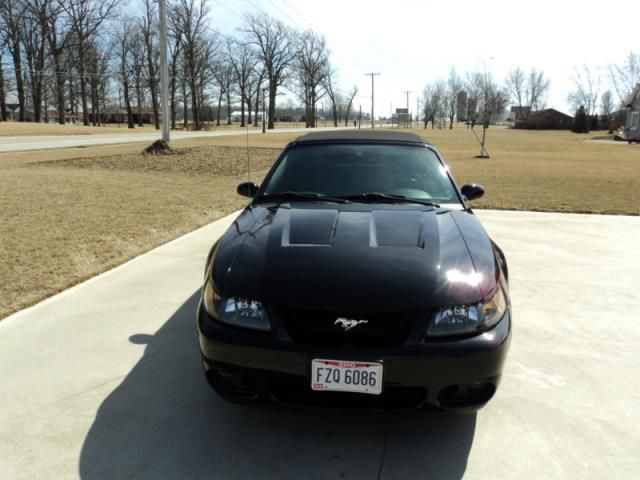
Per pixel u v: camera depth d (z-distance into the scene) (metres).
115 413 2.53
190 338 3.37
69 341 3.31
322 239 2.52
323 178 3.42
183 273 4.76
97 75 60.59
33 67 54.69
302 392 2.18
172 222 7.00
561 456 2.22
